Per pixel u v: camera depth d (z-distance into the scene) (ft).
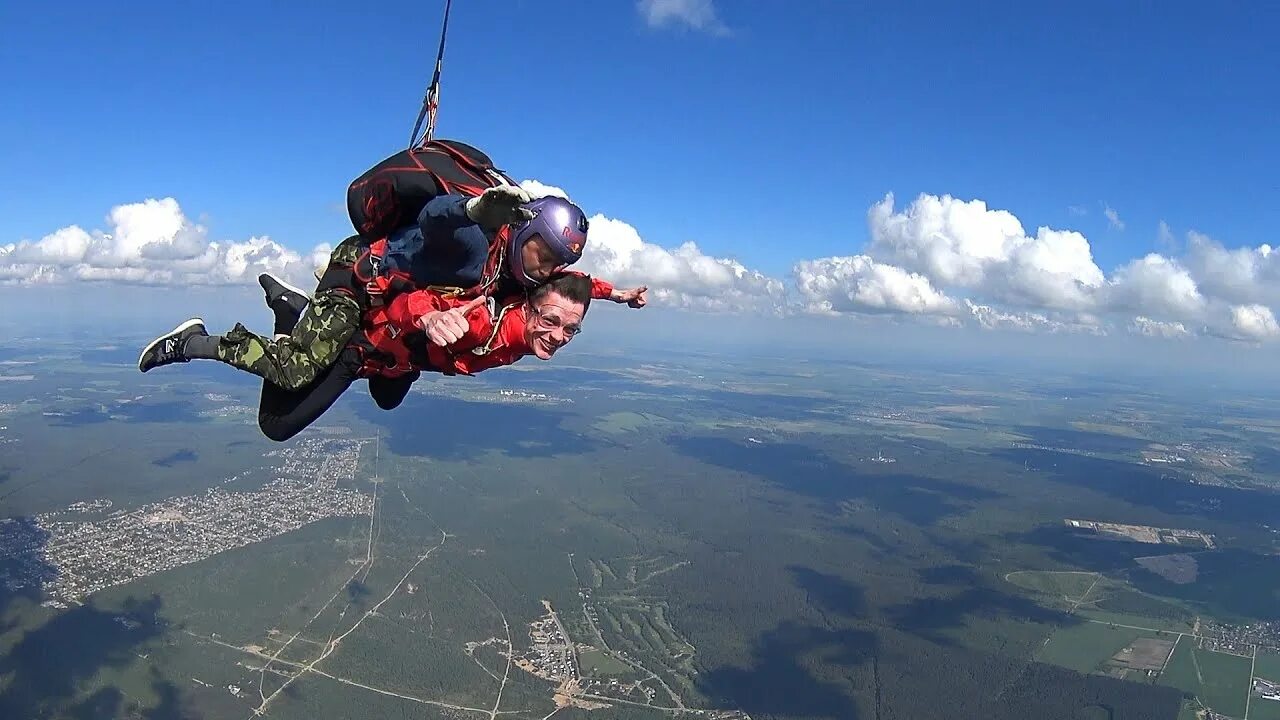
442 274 12.85
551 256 11.73
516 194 10.28
